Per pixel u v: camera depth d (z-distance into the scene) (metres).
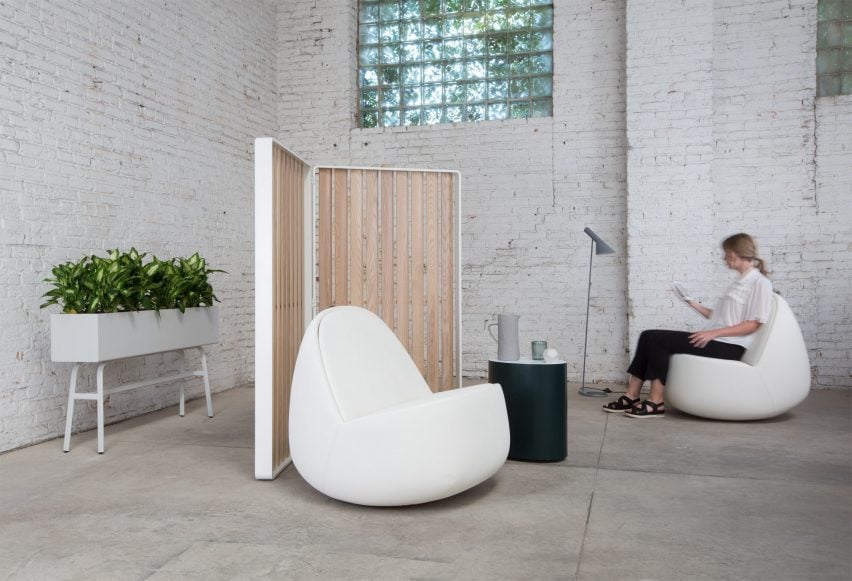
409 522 2.74
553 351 3.76
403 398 3.29
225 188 6.34
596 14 6.65
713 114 6.30
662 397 5.01
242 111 6.68
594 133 6.66
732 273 6.13
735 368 4.62
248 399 5.81
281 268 3.54
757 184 6.22
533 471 3.49
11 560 2.36
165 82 5.47
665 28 6.04
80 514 2.85
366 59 7.38
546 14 6.89
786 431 4.42
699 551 2.42
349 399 3.00
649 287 6.10
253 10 6.90
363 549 2.45
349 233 4.24
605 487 3.21
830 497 3.04
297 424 3.04
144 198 5.20
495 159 6.91
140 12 5.18
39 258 4.24
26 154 4.15
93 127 4.69
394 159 7.18
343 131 7.27
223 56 6.33
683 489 3.17
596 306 6.66
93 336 3.79
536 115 6.92
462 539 2.54
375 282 4.25
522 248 6.85
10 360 4.03
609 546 2.47
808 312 6.12
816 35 6.13
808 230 6.12
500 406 3.14
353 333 3.27
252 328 6.80
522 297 6.86
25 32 4.15
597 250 5.85
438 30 7.20
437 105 7.21
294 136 7.39
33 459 3.80
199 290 4.88
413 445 2.78
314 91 7.33
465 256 7.00
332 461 2.87
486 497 3.06
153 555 2.40
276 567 2.29
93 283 3.91
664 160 6.06
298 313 3.90
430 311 4.37
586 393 5.97
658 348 4.98
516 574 2.22
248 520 2.77
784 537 2.55
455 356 4.44
